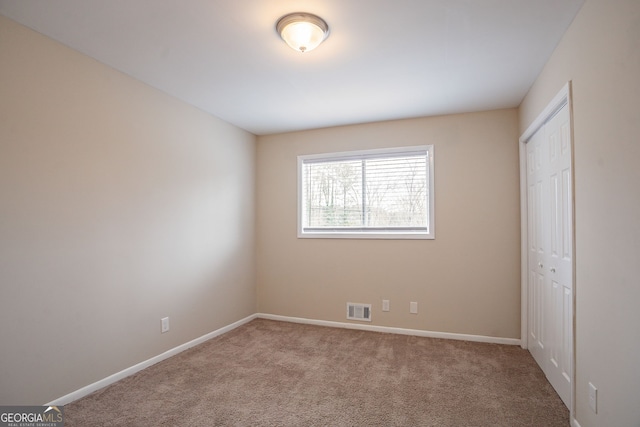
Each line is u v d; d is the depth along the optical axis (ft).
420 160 12.10
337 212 13.15
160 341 9.49
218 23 6.45
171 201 9.95
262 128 13.37
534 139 9.40
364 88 9.50
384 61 7.95
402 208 12.26
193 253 10.75
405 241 11.98
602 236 5.19
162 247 9.60
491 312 11.00
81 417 6.64
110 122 8.18
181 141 10.36
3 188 6.19
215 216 11.78
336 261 12.90
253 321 13.56
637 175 4.24
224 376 8.51
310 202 13.57
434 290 11.61
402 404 7.14
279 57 7.77
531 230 9.85
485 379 8.29
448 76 8.75
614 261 4.83
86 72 7.65
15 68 6.39
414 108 11.07
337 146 13.05
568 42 6.52
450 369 8.87
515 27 6.57
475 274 11.18
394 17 6.26
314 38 6.48
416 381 8.20
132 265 8.69
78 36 6.90
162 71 8.47
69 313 7.23
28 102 6.58
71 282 7.27
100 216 7.91
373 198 12.64
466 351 10.14
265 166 14.07
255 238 14.05
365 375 8.55
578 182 6.06
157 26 6.56
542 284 8.73
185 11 6.07
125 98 8.57
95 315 7.75
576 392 6.16
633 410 4.37
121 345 8.36
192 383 8.13
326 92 9.78
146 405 7.11
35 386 6.62
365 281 12.46
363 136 12.68
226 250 12.30
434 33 6.79
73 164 7.36
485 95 9.98
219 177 12.01
